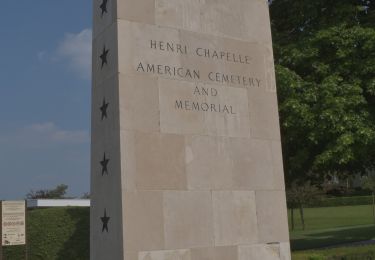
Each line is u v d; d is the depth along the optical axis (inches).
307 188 1457.9
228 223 336.8
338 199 2667.3
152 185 311.7
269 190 359.9
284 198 365.7
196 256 319.6
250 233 344.5
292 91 636.7
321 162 628.7
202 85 345.4
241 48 370.0
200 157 334.3
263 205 354.9
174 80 333.7
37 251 721.0
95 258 319.9
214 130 344.2
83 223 724.7
